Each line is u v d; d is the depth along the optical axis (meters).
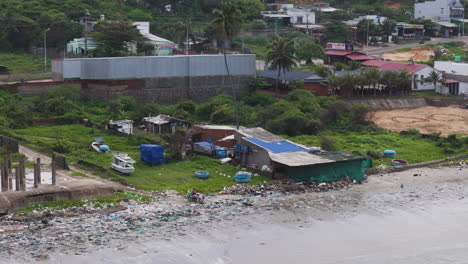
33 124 98.75
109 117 103.06
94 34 145.50
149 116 101.62
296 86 120.69
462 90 136.38
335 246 53.53
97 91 114.12
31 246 50.16
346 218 60.12
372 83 124.12
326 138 85.31
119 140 88.75
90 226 55.00
